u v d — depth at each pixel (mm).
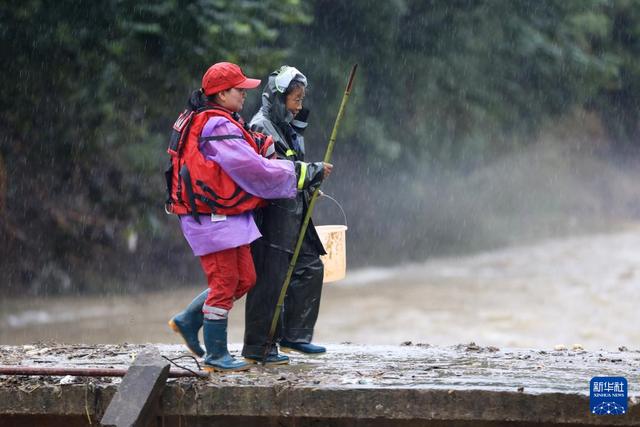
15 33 41594
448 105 74812
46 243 48438
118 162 48094
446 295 47281
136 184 49750
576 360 14125
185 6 43188
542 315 40531
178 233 53719
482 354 14688
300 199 13133
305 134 65062
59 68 43000
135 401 11188
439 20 72562
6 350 15109
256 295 12977
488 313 41094
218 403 11648
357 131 67312
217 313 12375
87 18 42406
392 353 14633
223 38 44219
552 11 83562
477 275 56500
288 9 48188
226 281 12312
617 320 39438
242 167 11906
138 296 47781
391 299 45812
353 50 67312
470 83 74688
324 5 65625
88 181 48594
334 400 11492
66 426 12641
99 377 12141
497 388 11453
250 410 11609
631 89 102500
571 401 11250
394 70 70188
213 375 12273
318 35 66000
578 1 84938
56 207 48406
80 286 48781
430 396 11391
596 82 90000
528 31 79000
